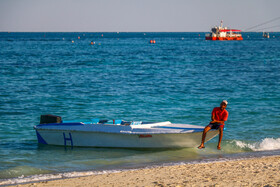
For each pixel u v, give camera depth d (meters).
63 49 157.75
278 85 50.50
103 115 31.75
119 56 115.56
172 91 45.38
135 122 23.31
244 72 69.12
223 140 23.28
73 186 14.52
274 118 29.88
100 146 22.33
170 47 182.75
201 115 31.55
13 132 26.14
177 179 15.06
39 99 39.25
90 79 57.78
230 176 15.27
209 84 52.06
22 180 16.08
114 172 17.08
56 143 23.08
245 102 37.25
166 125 22.80
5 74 63.00
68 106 35.69
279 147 21.78
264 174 15.48
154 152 21.28
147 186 14.17
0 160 19.70
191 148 21.66
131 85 51.03
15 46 180.12
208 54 127.50
